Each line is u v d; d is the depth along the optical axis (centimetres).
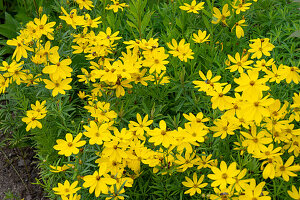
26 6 162
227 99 98
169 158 98
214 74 121
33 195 126
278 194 94
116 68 105
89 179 92
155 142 96
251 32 136
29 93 120
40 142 113
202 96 108
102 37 118
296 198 91
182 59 112
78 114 123
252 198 89
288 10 138
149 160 96
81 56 128
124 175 100
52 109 109
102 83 110
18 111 129
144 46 110
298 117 99
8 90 121
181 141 96
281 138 97
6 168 132
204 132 96
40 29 112
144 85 114
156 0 148
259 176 101
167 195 101
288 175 92
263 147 94
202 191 100
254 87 96
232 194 91
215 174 91
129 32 138
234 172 90
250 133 99
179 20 127
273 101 93
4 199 123
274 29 135
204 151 104
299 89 118
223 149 103
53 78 106
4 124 129
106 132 97
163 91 114
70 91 125
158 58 109
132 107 111
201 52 123
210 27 132
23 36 111
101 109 104
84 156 100
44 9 141
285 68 105
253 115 93
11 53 156
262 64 109
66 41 125
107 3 141
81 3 128
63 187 94
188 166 97
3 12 177
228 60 117
